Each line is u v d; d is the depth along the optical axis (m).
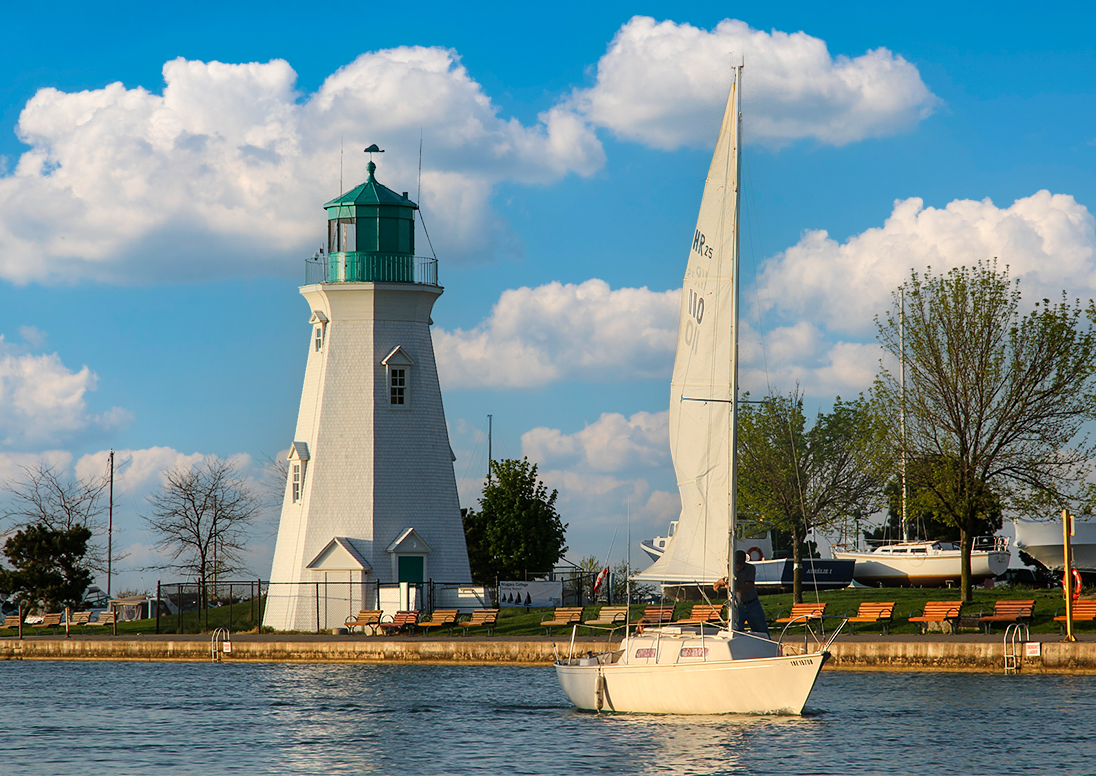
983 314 50.91
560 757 28.31
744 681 31.55
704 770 26.62
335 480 58.25
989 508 50.47
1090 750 27.89
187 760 29.09
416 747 30.00
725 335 32.59
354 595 56.81
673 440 33.16
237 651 50.19
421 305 60.25
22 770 28.22
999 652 40.06
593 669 33.97
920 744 28.66
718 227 32.78
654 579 33.19
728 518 32.38
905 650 41.03
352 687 40.72
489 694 38.28
